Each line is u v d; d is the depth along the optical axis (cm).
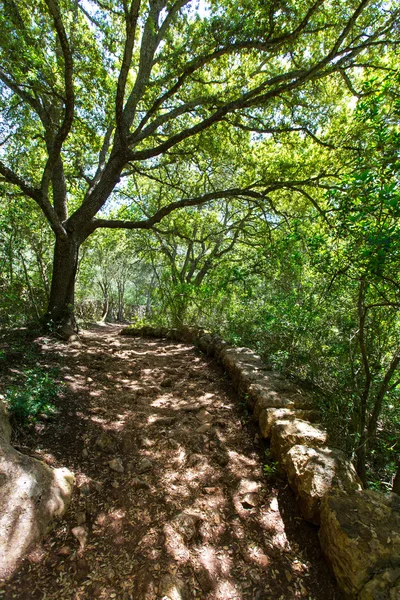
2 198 648
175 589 187
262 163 934
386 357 357
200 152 905
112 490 260
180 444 324
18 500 211
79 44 606
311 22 632
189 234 1398
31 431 299
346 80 658
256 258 773
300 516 240
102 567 199
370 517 197
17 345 509
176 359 629
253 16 562
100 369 511
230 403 413
